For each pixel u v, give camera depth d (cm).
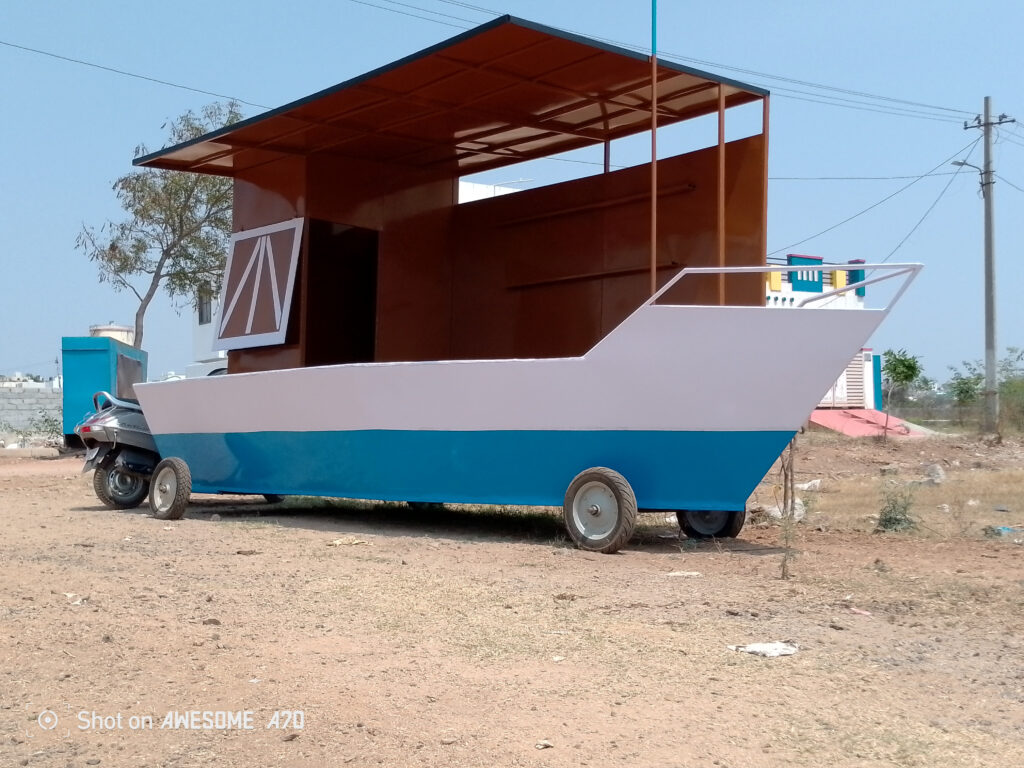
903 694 477
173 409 1280
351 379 1077
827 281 2984
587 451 935
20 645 555
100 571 792
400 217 1410
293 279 1316
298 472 1157
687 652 542
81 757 403
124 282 3070
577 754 400
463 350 1430
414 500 1051
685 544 959
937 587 722
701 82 1040
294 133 1255
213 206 3078
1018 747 410
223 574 778
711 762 392
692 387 891
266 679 495
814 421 3072
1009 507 1273
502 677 498
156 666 517
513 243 1375
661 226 1159
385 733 423
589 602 670
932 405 3775
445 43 949
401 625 602
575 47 945
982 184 2789
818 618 625
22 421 3256
